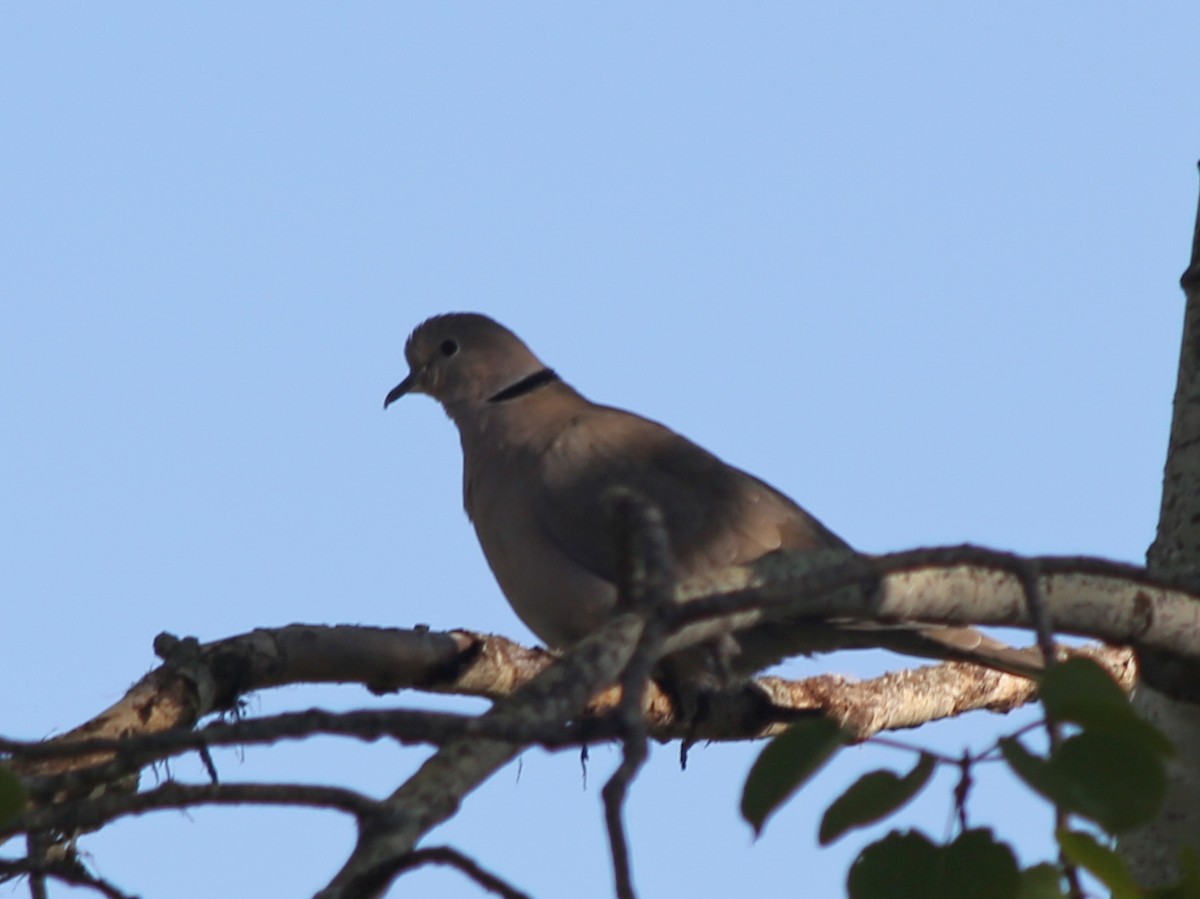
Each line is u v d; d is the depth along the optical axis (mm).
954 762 5020
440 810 5465
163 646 9219
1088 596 7836
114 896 5895
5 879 6262
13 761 7508
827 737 4945
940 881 5043
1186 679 8625
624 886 4715
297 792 5352
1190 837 8609
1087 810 4570
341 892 5000
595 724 5043
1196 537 9273
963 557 5859
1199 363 9539
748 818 4949
